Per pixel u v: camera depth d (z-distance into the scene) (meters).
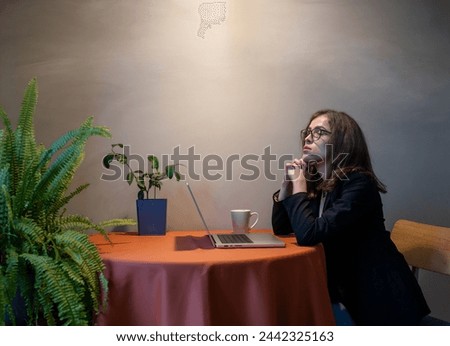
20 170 1.53
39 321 1.55
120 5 2.24
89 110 2.22
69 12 2.22
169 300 1.34
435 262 1.68
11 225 1.42
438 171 2.32
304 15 2.29
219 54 2.26
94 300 1.37
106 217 2.23
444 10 2.33
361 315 1.62
